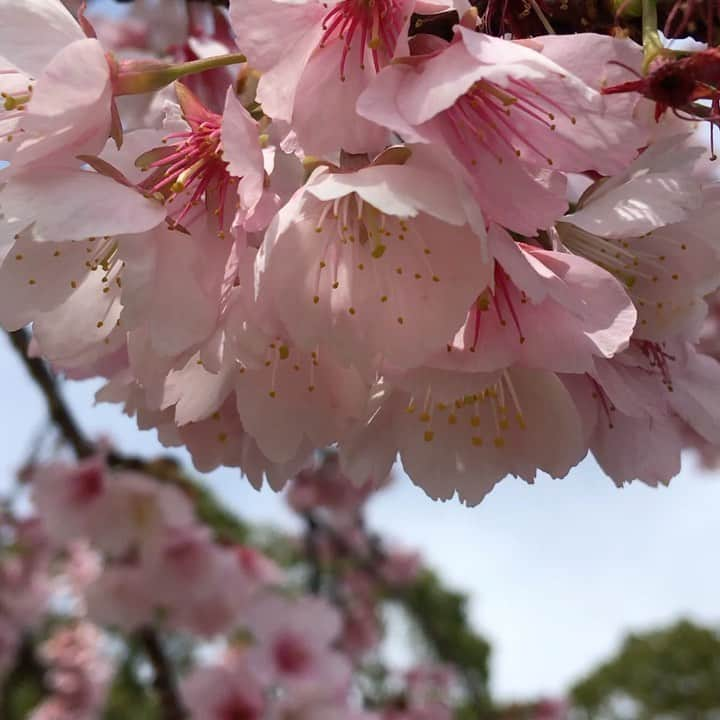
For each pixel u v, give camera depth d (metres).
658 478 0.14
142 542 0.37
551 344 0.11
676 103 0.10
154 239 0.11
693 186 0.11
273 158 0.11
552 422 0.13
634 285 0.13
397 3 0.11
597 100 0.10
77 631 0.67
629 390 0.12
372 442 0.13
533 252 0.11
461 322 0.11
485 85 0.11
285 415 0.12
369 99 0.10
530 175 0.10
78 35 0.12
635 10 0.11
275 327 0.11
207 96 0.17
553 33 0.11
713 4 0.11
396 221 0.11
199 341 0.11
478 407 0.13
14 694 0.70
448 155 0.10
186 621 0.42
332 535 0.63
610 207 0.11
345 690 0.42
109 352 0.12
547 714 0.68
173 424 0.14
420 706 0.58
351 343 0.11
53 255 0.12
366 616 0.65
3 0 0.12
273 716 0.40
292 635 0.42
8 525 0.49
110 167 0.11
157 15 0.22
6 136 0.11
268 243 0.10
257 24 0.11
